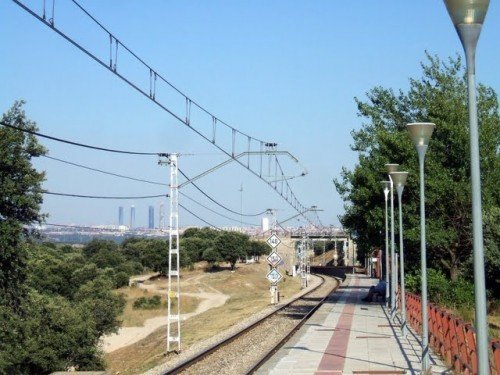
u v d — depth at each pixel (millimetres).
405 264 38188
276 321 35188
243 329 30625
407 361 18062
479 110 35031
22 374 35188
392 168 24484
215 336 32125
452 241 35156
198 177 32031
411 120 41469
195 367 20844
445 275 37594
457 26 9250
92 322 42281
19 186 35375
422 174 16594
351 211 39625
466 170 34906
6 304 35625
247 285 105125
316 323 29656
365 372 16406
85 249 135375
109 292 64062
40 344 36094
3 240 34125
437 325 19109
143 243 138125
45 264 63281
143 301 77938
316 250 178500
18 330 35219
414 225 35000
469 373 13680
